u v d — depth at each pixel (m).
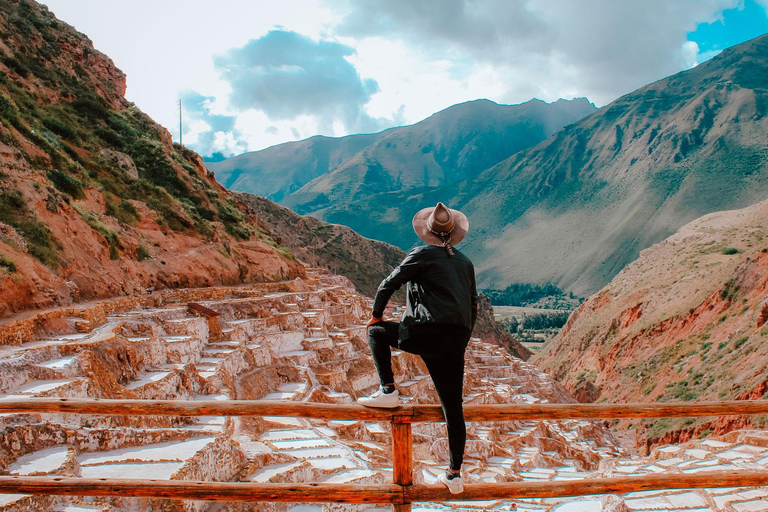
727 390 64.06
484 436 45.03
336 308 64.94
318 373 44.88
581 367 122.19
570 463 46.81
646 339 101.62
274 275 64.12
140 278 43.75
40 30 61.84
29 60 56.91
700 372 76.06
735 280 89.06
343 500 8.27
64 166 45.47
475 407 8.28
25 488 7.93
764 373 59.31
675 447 51.31
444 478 8.36
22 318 25.34
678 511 31.20
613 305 136.00
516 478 34.47
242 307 47.69
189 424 26.50
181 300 45.25
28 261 30.23
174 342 32.53
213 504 18.95
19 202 33.47
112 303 35.59
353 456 28.02
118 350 26.16
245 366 39.06
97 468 16.78
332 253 194.75
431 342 7.86
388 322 8.55
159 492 8.07
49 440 16.84
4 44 54.84
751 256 89.62
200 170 77.75
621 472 40.81
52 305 29.56
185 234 55.09
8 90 48.97
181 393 28.48
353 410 8.18
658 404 8.73
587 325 139.00
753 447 46.12
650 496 34.06
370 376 48.75
